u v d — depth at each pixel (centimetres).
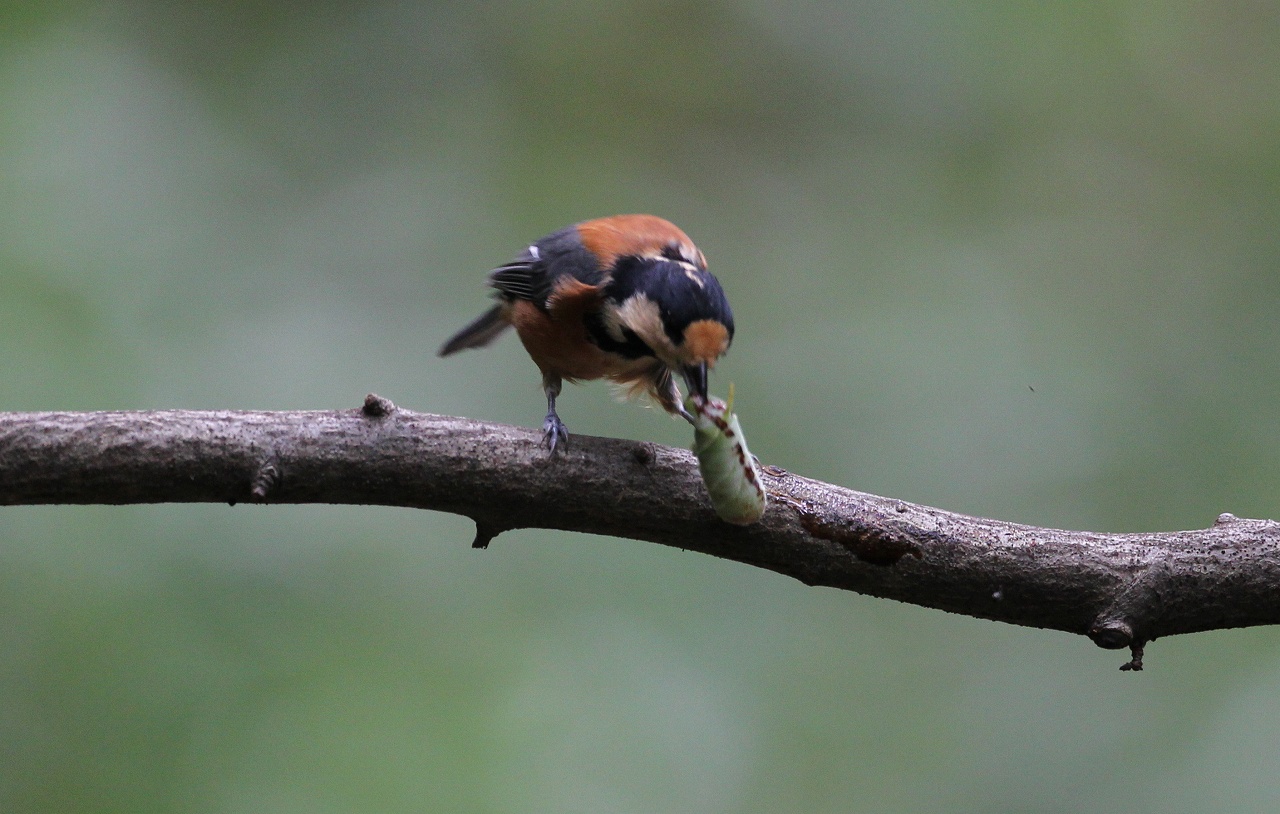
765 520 638
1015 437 1339
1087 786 1137
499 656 1135
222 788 1023
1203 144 1577
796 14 1655
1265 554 621
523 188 1549
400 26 1622
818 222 1559
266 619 1107
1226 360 1412
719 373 1395
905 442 1343
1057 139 1602
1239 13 1612
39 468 592
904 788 1133
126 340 1269
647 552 1213
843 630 1207
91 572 1074
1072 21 1625
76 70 1444
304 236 1452
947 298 1472
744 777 1116
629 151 1609
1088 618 632
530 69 1634
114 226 1353
